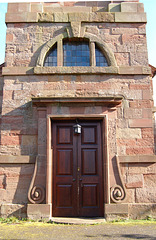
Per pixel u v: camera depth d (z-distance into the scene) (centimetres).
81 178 714
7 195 692
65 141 733
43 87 754
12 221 646
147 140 727
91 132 739
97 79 760
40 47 784
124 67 767
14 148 718
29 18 796
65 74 759
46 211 666
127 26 800
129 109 744
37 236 516
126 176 704
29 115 737
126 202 686
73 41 804
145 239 490
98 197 704
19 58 776
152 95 797
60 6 835
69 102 719
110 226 602
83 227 594
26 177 702
